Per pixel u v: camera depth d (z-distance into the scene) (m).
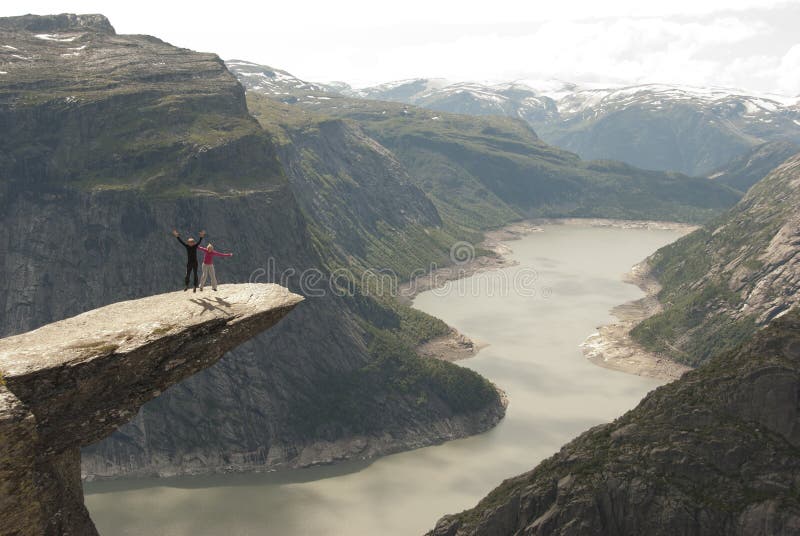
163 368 43.34
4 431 35.12
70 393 39.84
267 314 47.59
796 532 89.44
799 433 100.19
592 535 97.56
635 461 103.31
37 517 36.53
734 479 98.00
